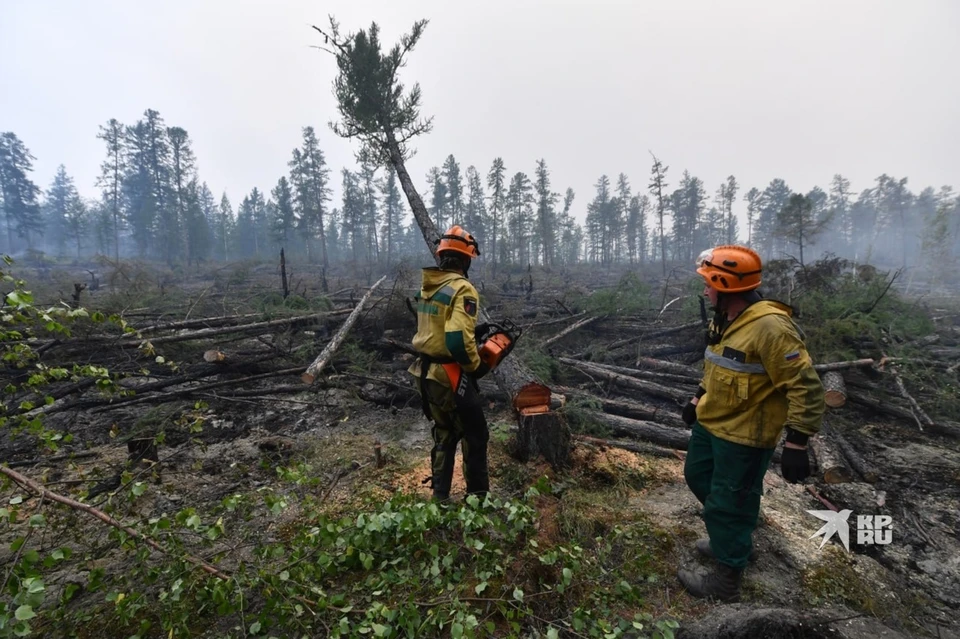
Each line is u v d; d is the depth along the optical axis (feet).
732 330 7.26
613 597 7.23
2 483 6.65
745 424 7.12
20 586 5.49
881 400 18.43
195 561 6.88
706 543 8.80
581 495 10.89
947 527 10.75
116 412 17.43
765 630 6.24
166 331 24.58
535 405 12.42
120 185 180.86
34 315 7.39
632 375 22.12
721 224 218.38
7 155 179.22
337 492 11.30
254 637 6.47
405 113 31.48
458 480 11.52
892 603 8.09
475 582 7.18
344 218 168.35
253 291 44.45
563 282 81.92
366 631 5.88
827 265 28.71
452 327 8.27
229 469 13.08
